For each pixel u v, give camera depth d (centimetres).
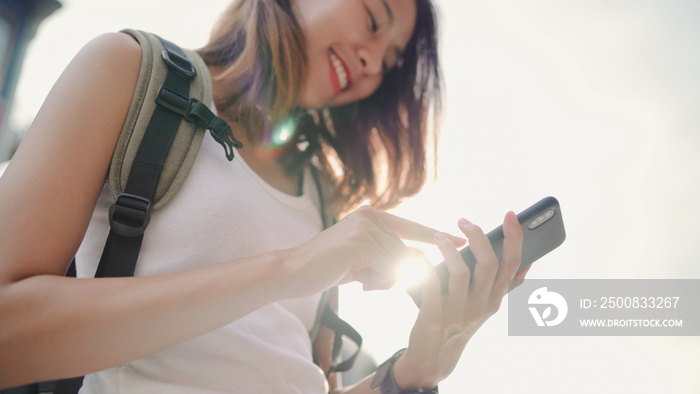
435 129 133
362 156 124
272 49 93
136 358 56
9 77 158
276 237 87
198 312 56
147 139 69
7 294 51
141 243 68
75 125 62
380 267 66
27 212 55
